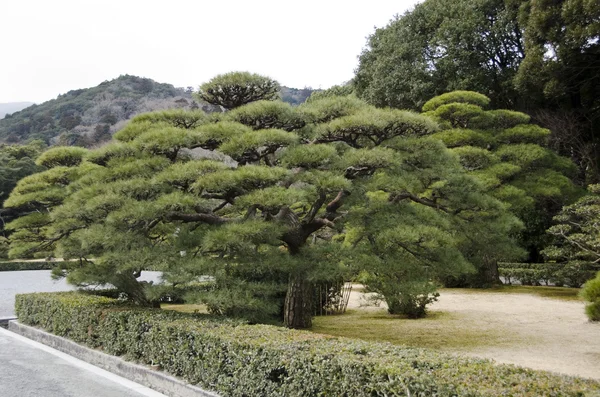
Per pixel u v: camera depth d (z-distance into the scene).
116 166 9.16
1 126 82.81
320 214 10.33
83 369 7.75
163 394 6.42
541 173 17.75
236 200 8.38
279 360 5.36
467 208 11.26
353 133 9.41
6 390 6.39
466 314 12.96
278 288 8.64
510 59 22.27
